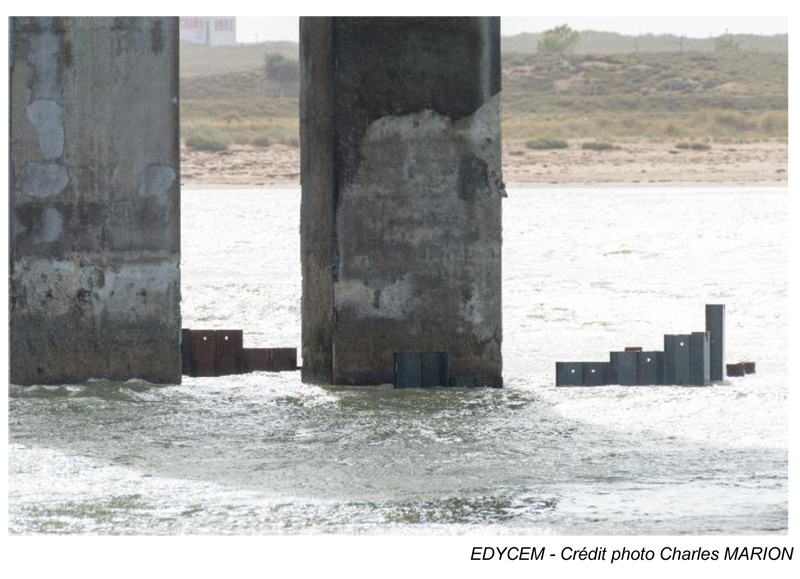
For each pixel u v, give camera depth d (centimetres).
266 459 3459
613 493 3095
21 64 4303
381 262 4450
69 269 4325
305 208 4622
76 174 4325
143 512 2948
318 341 4547
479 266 4491
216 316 5994
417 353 4456
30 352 4312
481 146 4484
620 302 6306
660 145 16812
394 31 4431
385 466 3384
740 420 3922
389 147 4444
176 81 4353
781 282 6756
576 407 4122
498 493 3100
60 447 3559
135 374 4369
